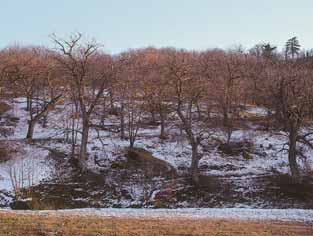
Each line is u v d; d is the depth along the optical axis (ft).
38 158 164.35
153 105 195.83
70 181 150.51
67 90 194.29
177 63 168.86
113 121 214.69
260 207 135.95
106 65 180.04
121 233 59.57
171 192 144.15
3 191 136.15
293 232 69.51
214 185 148.66
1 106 223.51
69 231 58.80
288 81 146.00
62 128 196.75
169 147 183.11
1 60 195.11
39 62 197.06
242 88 209.97
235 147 182.80
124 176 155.53
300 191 142.20
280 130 200.95
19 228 58.95
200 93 173.37
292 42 401.08
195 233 63.10
